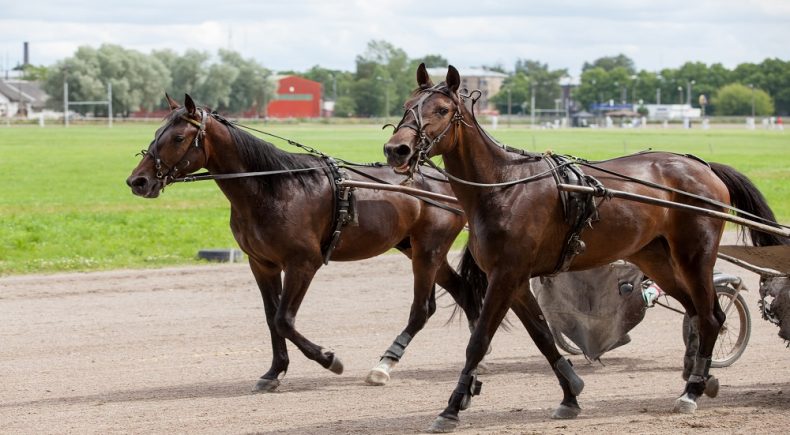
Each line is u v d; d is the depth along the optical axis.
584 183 8.31
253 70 147.38
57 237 19.91
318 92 169.00
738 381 9.73
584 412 8.50
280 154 9.71
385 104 173.12
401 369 10.41
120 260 17.53
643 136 87.56
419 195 9.62
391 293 14.83
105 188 34.25
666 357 10.99
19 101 155.00
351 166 10.28
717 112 195.50
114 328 12.23
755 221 9.30
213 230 21.47
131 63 139.50
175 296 14.35
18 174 40.16
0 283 15.16
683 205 8.50
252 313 13.23
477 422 8.14
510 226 7.91
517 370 10.38
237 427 8.02
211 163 9.53
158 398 9.06
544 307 10.41
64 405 8.77
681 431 7.73
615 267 9.99
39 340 11.55
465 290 10.35
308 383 9.77
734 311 13.06
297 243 9.55
